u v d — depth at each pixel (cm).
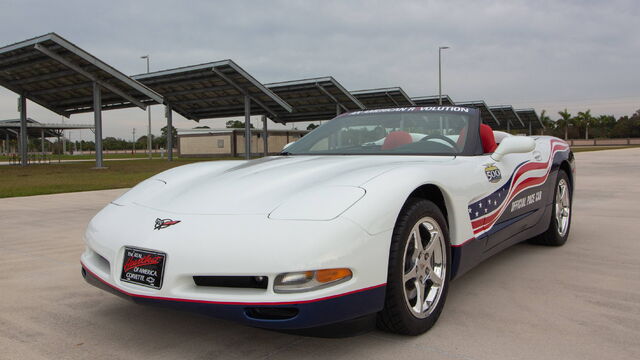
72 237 467
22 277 331
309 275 184
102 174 1556
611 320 243
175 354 211
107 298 287
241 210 205
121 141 10831
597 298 277
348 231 190
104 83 2039
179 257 193
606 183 961
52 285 313
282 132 4912
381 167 235
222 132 4534
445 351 209
